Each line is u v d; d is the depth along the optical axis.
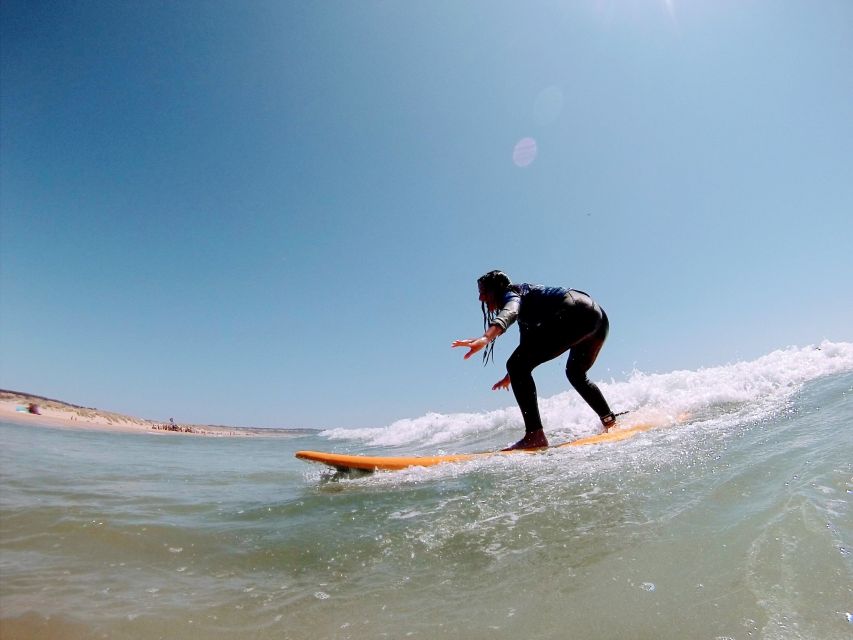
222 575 1.83
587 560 1.67
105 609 1.55
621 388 5.79
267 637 1.38
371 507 2.57
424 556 1.88
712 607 1.28
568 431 4.77
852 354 4.61
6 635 1.39
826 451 2.29
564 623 1.33
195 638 1.38
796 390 4.10
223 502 2.96
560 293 4.06
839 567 1.33
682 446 2.95
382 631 1.39
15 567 1.90
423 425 9.02
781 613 1.20
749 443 2.76
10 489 3.21
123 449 7.46
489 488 2.64
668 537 1.73
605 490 2.33
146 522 2.46
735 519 1.76
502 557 1.79
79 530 2.33
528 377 3.99
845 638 1.08
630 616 1.31
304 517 2.50
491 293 4.18
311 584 1.72
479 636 1.32
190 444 10.38
